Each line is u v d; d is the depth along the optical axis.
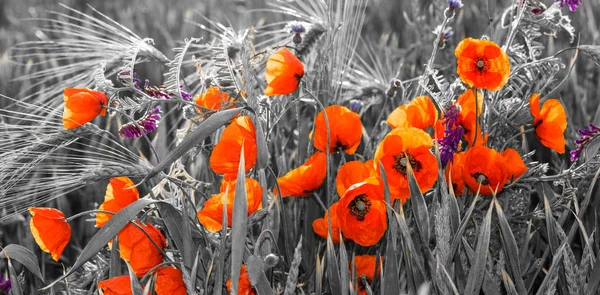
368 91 1.93
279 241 1.79
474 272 1.57
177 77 1.66
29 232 1.93
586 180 1.78
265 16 3.52
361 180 1.66
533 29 1.76
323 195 1.82
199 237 1.66
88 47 1.83
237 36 1.79
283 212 1.68
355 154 1.81
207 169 1.83
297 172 1.67
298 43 1.85
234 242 1.54
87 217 2.09
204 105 1.70
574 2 1.72
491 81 1.62
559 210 1.76
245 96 1.69
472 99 1.69
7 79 2.72
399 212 1.66
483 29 2.25
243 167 1.55
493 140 1.75
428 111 1.70
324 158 1.70
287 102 1.83
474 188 1.66
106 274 1.71
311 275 1.76
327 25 1.86
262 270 1.56
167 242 1.70
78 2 3.99
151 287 1.63
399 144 1.62
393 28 3.22
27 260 1.62
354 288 1.63
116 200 1.65
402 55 2.32
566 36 2.58
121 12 3.66
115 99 1.67
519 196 1.72
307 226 1.80
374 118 2.11
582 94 2.23
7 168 1.65
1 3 4.23
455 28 2.21
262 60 1.79
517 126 1.72
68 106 1.60
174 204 1.71
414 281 1.62
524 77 1.75
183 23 3.46
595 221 1.74
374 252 1.75
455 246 1.59
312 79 1.84
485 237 1.57
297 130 1.87
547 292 1.59
